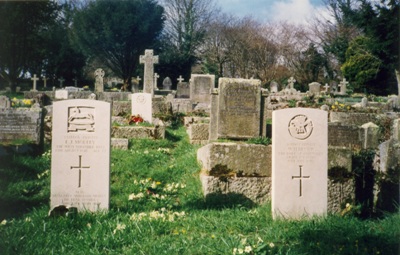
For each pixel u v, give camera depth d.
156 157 5.98
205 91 13.76
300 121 3.79
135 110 8.59
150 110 8.61
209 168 4.44
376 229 3.39
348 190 4.30
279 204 3.73
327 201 4.07
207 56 28.14
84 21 25.00
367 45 15.67
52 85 26.44
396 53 15.08
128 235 3.12
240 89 6.33
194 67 30.59
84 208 3.76
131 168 5.38
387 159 4.23
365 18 14.97
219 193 4.39
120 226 3.24
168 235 3.20
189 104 11.45
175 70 27.14
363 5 15.05
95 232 3.15
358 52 18.94
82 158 3.80
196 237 3.16
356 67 21.48
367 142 6.06
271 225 3.45
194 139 7.13
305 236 3.18
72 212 3.51
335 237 3.16
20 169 5.12
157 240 3.07
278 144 3.76
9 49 21.28
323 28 26.92
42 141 6.23
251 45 26.94
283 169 3.76
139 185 4.80
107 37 24.91
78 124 3.81
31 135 6.16
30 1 21.23
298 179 3.77
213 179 4.41
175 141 7.41
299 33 27.42
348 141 6.23
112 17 24.75
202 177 4.64
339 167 4.33
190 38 28.27
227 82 6.31
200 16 28.61
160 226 3.31
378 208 4.18
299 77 26.69
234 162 4.45
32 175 5.09
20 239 3.00
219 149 4.45
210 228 3.35
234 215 3.77
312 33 27.38
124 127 7.12
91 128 3.81
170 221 3.42
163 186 4.81
